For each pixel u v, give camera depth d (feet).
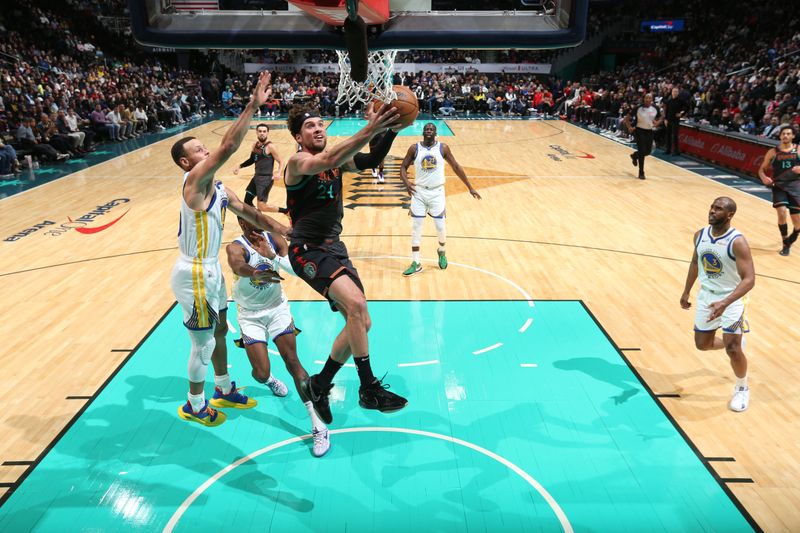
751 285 14.11
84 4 87.35
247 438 14.24
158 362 17.61
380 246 27.84
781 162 25.30
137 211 33.83
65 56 69.36
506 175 43.80
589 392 16.02
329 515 11.76
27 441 13.96
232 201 13.28
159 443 13.99
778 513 11.75
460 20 9.20
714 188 39.11
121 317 20.45
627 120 61.05
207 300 13.30
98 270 24.85
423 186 23.67
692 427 14.51
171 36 9.07
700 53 81.87
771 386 16.24
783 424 14.60
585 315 20.53
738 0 85.51
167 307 21.26
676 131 51.24
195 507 11.96
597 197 36.88
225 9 9.14
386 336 19.13
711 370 17.07
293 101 86.28
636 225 30.89
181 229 12.94
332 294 11.25
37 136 49.06
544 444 13.93
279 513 11.80
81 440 14.05
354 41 8.14
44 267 25.18
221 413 15.08
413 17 9.21
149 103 69.36
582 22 9.05
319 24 9.07
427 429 14.51
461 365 17.42
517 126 73.61
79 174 44.42
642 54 92.32
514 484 12.62
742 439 14.03
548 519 11.64
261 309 14.71
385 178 43.19
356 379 16.74
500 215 32.99
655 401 15.58
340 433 14.38
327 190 11.19
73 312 20.84
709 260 14.80
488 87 90.84
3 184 40.88
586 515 11.75
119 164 48.67
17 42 64.75
